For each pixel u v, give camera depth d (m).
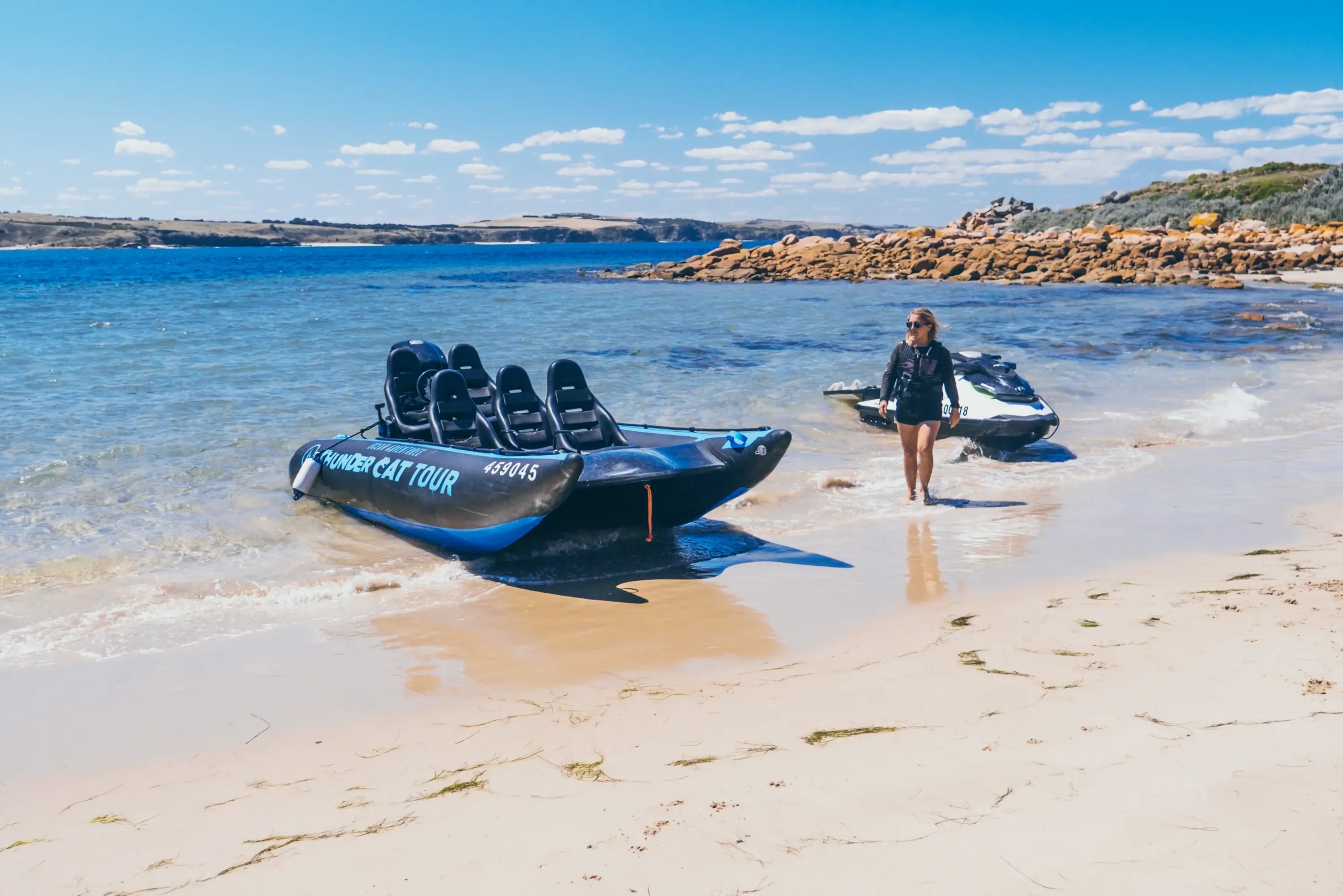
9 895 3.02
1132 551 6.79
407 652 5.33
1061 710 3.86
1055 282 44.09
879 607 5.82
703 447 7.38
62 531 7.81
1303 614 4.88
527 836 3.16
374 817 3.41
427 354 9.51
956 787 3.24
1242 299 32.72
